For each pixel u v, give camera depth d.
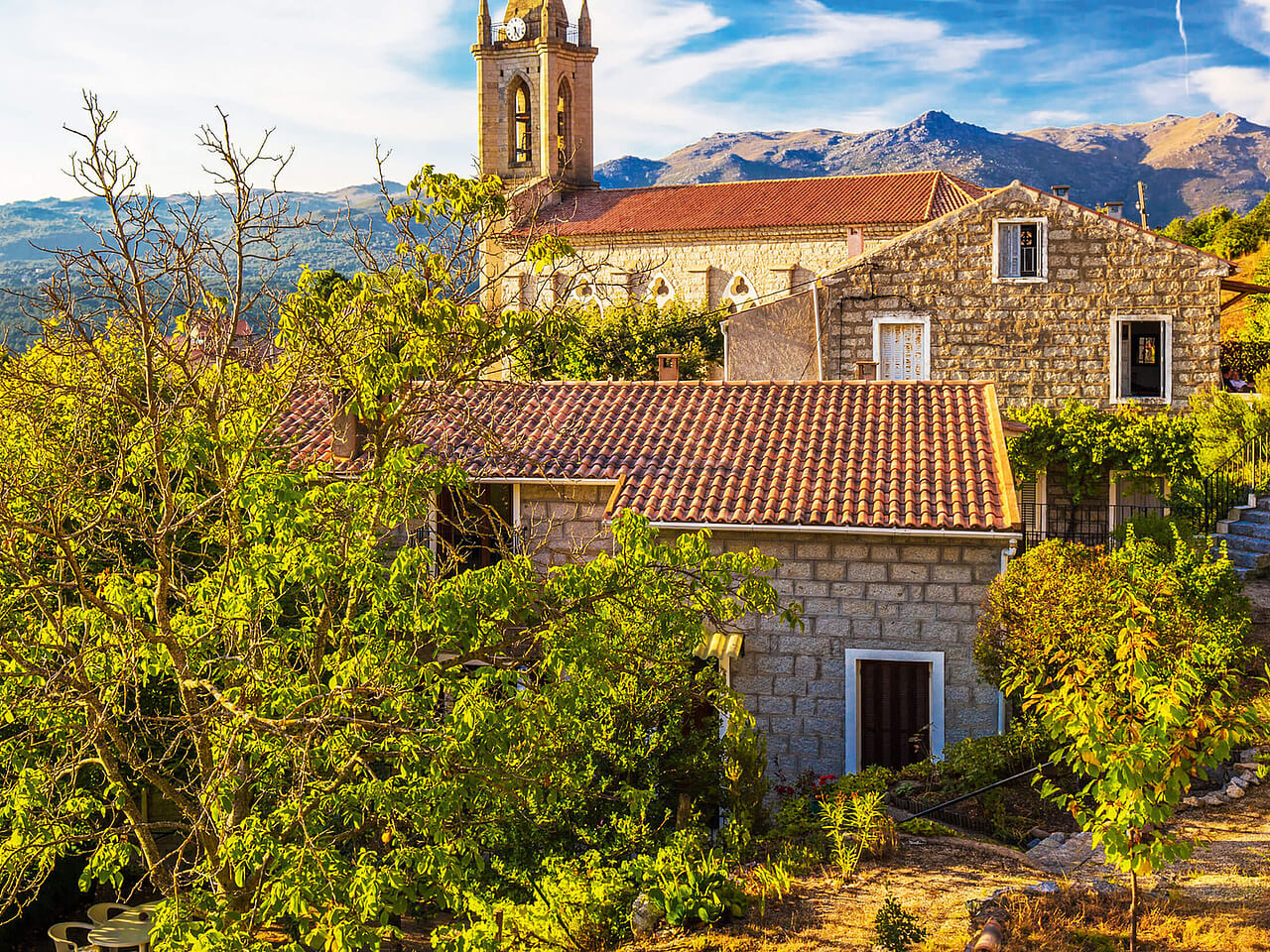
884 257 29.95
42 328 11.62
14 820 11.05
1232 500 26.53
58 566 12.60
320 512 10.15
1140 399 28.86
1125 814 8.17
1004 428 27.98
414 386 12.11
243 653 11.15
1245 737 8.52
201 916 9.82
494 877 12.49
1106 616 14.06
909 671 17.39
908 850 12.05
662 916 11.04
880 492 18.00
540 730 10.43
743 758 14.26
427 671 9.78
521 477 19.22
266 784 10.95
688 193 57.56
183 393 11.67
